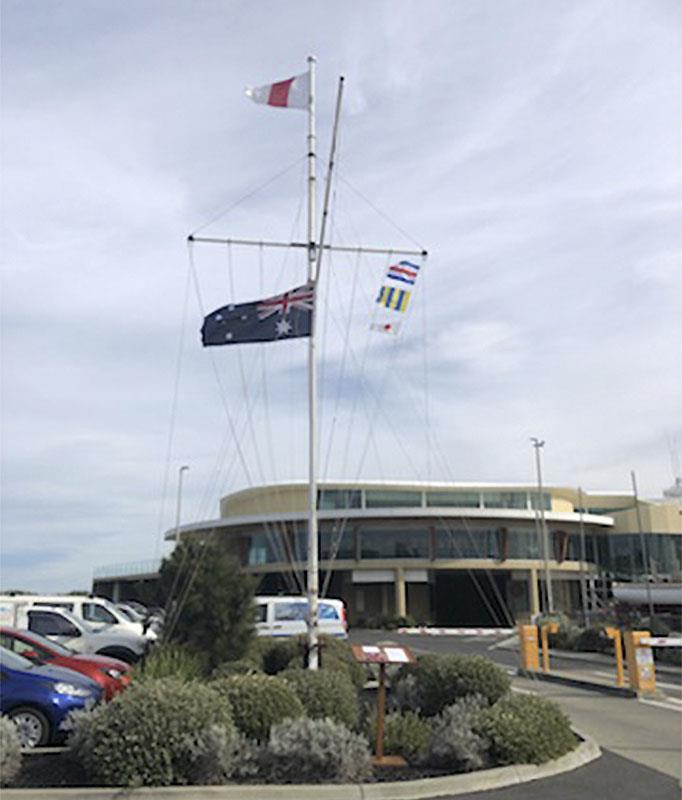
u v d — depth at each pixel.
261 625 24.30
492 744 9.50
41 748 10.16
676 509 71.44
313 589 15.90
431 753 9.48
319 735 8.77
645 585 49.75
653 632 32.34
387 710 13.09
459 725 9.62
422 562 62.50
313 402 16.77
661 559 70.06
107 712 8.66
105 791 7.90
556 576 66.94
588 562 70.38
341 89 17.00
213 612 16.91
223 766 8.45
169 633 16.83
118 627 21.06
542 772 9.34
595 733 12.83
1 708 10.69
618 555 71.81
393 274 19.28
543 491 68.69
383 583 65.38
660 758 10.59
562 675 22.14
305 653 16.73
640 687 18.16
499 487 67.44
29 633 14.27
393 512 62.09
